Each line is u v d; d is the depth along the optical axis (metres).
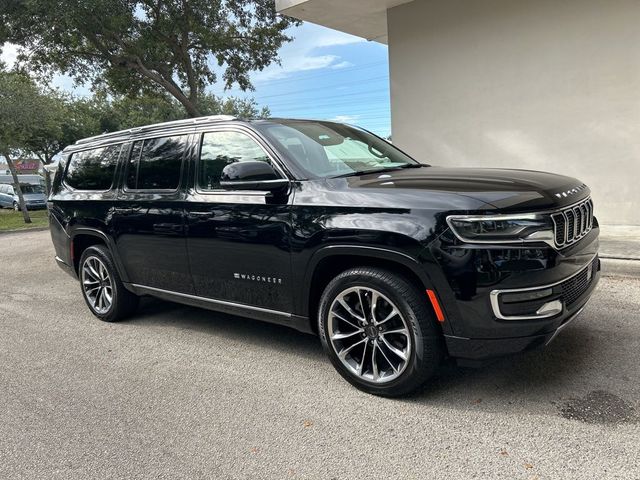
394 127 9.51
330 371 3.68
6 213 25.38
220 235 3.81
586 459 2.44
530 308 2.74
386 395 3.18
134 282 4.82
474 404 3.03
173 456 2.74
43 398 3.53
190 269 4.15
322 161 3.76
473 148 8.62
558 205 2.90
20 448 2.91
